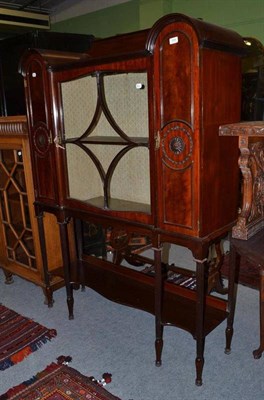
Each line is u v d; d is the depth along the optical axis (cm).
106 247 310
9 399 159
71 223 253
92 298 248
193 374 171
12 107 249
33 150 213
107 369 176
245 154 151
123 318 222
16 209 256
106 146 207
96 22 549
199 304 157
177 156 145
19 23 537
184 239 153
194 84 134
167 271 252
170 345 194
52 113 193
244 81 346
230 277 174
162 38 138
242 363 178
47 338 202
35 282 249
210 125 142
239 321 214
